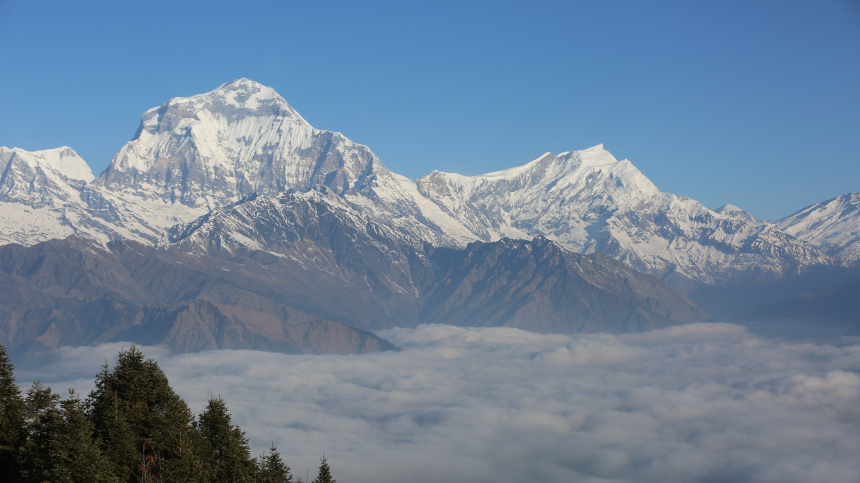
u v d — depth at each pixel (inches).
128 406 6628.9
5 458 5974.4
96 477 5733.3
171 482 6382.9
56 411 6038.4
